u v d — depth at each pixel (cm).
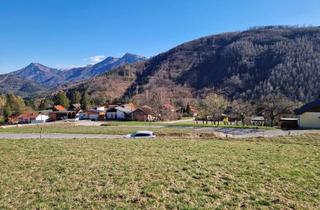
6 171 1485
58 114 12150
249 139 3288
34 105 16288
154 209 975
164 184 1252
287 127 5191
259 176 1398
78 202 1036
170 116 10281
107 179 1329
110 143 2725
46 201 1045
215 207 994
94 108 12419
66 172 1460
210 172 1468
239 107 8869
